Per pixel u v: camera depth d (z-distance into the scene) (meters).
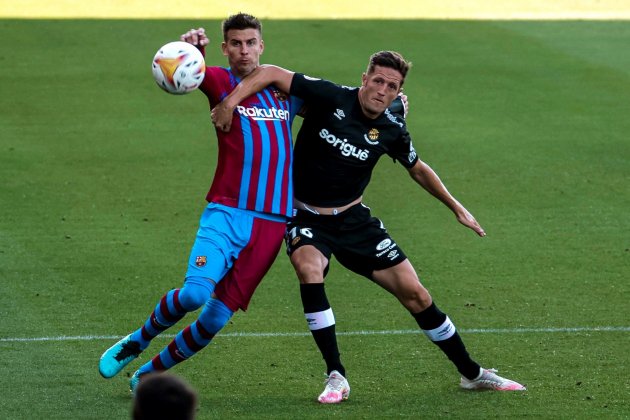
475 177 38.69
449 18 63.34
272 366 22.47
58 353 22.95
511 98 48.62
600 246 31.80
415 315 20.97
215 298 20.03
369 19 62.41
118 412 19.55
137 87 49.28
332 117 20.50
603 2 68.81
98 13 62.00
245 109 20.11
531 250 31.45
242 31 20.03
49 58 53.12
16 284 27.78
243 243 19.94
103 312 25.88
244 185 19.97
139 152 41.00
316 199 20.78
